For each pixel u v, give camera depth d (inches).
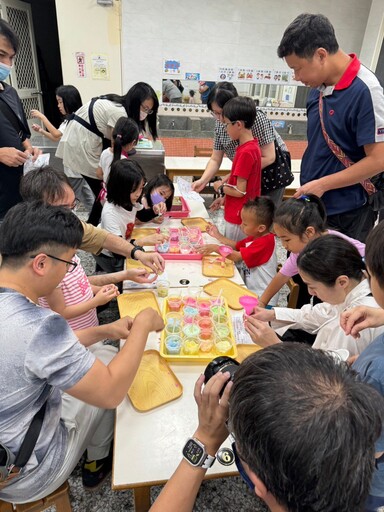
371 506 36.5
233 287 69.3
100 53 176.9
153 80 186.5
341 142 69.7
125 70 182.7
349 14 184.7
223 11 176.4
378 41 180.2
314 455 17.2
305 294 89.2
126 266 75.0
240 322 59.7
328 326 53.2
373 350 33.4
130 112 114.9
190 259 79.4
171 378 47.8
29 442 36.7
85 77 180.7
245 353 53.0
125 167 78.8
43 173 59.4
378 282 28.1
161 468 36.6
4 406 33.9
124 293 66.2
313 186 68.1
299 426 17.6
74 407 47.0
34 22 220.8
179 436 40.1
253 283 81.2
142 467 36.7
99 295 57.3
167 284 67.9
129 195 80.7
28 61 198.8
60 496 44.3
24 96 197.0
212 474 36.5
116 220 82.8
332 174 69.2
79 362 34.4
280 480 18.2
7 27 81.8
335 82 67.3
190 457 27.7
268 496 20.0
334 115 68.3
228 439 39.8
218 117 104.0
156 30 175.9
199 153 167.5
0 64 84.0
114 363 38.6
